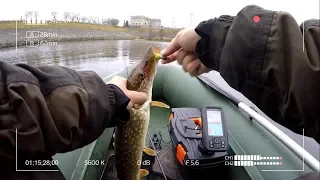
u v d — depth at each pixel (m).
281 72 0.76
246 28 0.84
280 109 0.80
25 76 0.66
